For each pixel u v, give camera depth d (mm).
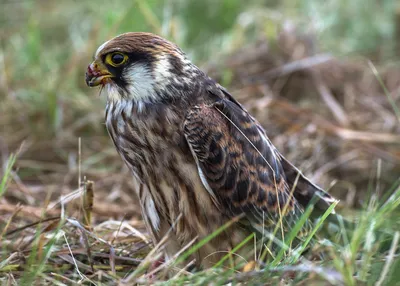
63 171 13477
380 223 7980
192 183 8539
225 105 8711
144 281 7527
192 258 8859
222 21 18172
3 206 10508
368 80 16094
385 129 14492
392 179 13320
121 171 13328
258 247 8844
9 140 14188
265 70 15859
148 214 9000
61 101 14602
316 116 14547
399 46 17672
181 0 18234
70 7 19234
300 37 16281
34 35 15734
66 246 9078
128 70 8609
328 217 9359
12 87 15211
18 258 8695
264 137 9086
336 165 13508
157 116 8469
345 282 6953
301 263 7703
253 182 8789
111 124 8797
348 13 17812
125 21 15555
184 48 16188
